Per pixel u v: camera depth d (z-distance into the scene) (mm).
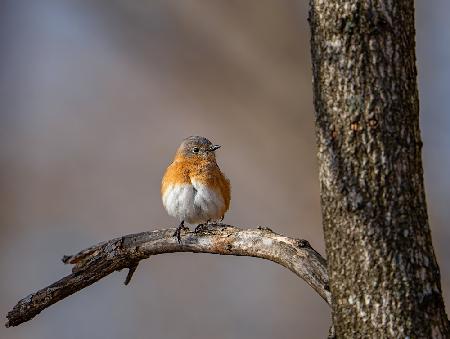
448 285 21188
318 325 23547
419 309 8773
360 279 8922
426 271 8883
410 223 8852
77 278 12438
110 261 12430
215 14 28094
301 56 27047
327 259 9305
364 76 8852
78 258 12695
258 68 27312
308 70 26797
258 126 26656
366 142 8859
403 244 8820
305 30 27234
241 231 11359
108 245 12477
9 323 12445
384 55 8836
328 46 9008
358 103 8875
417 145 9016
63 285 12383
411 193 8891
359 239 8906
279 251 10711
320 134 9164
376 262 8844
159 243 12078
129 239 12375
